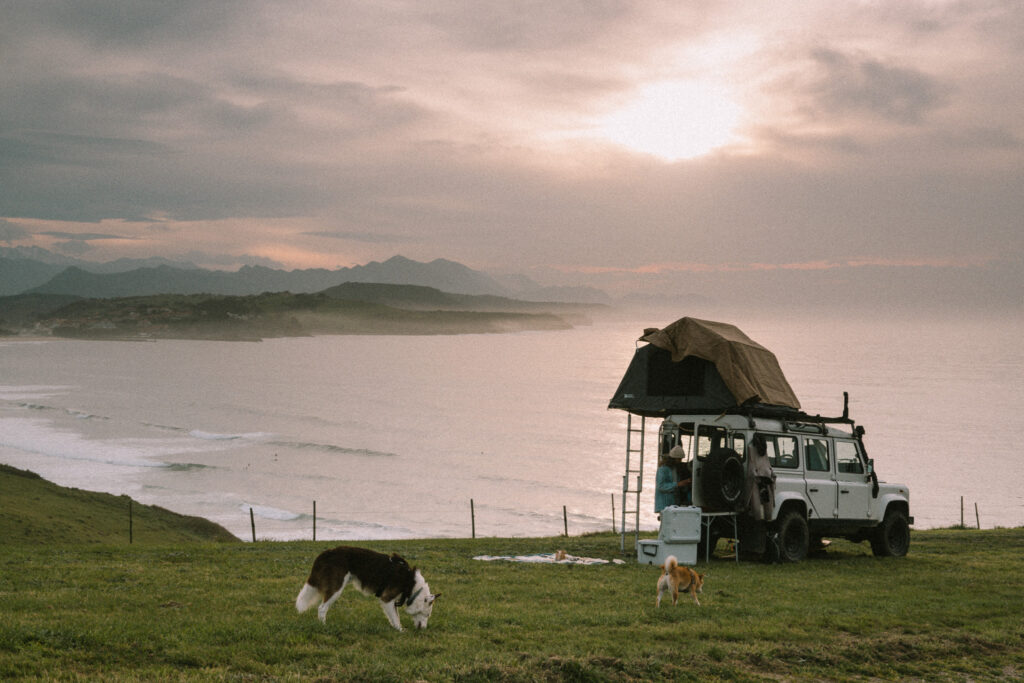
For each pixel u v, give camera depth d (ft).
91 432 500.74
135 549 67.77
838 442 66.44
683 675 30.96
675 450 60.75
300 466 397.80
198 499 304.09
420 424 593.42
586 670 29.76
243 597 40.47
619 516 290.35
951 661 35.73
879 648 36.32
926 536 92.27
